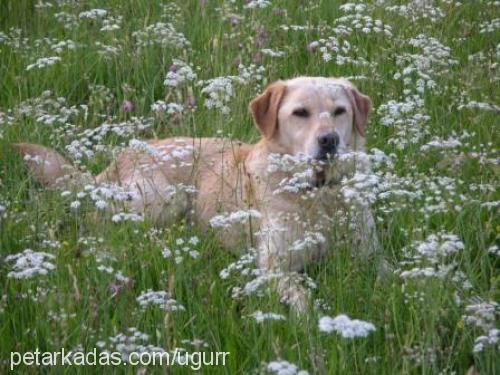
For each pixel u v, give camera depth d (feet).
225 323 26.12
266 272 28.48
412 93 42.88
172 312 24.81
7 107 44.37
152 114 42.83
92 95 43.16
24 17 53.42
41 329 25.21
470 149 36.52
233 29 49.34
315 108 33.47
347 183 27.68
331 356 23.36
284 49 48.34
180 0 53.78
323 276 29.86
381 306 26.40
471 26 50.85
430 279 24.54
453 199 31.14
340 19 45.32
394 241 31.99
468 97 41.04
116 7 55.01
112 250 27.94
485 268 28.12
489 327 22.53
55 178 35.73
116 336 22.45
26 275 23.58
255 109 35.01
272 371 21.33
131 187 32.60
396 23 49.88
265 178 33.60
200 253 29.30
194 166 33.68
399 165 36.58
